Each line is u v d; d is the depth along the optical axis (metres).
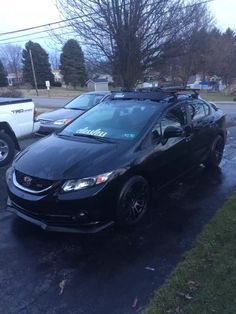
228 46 47.94
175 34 11.94
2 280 3.51
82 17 11.70
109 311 3.09
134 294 3.30
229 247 3.95
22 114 7.84
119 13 11.10
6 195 5.65
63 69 68.19
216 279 3.38
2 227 4.54
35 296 3.29
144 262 3.80
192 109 5.95
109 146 4.55
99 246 4.12
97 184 4.02
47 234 4.38
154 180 4.89
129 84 12.37
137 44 11.59
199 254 3.85
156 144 4.84
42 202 4.01
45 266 3.74
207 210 5.07
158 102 5.37
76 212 3.97
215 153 6.87
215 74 54.81
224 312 2.95
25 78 74.19
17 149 7.98
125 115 5.22
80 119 5.57
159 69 13.38
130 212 4.48
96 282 3.48
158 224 4.65
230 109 25.23
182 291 3.25
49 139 5.09
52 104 34.47
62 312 3.09
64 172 4.05
